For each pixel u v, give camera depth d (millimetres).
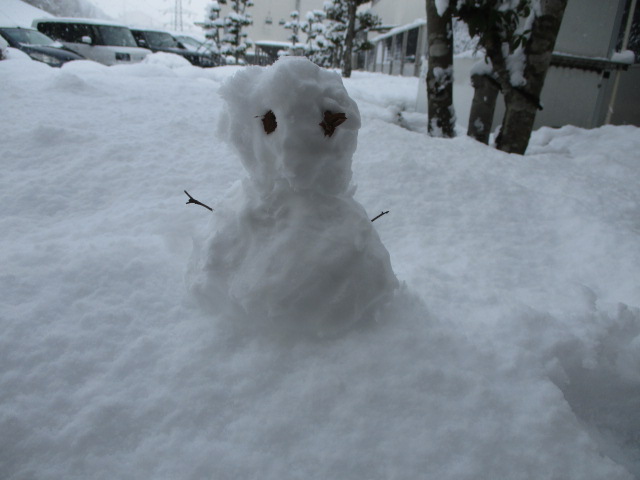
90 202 3008
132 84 6383
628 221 3457
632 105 9328
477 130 6383
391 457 1286
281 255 1554
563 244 2982
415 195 3420
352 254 1581
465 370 1560
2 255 2084
